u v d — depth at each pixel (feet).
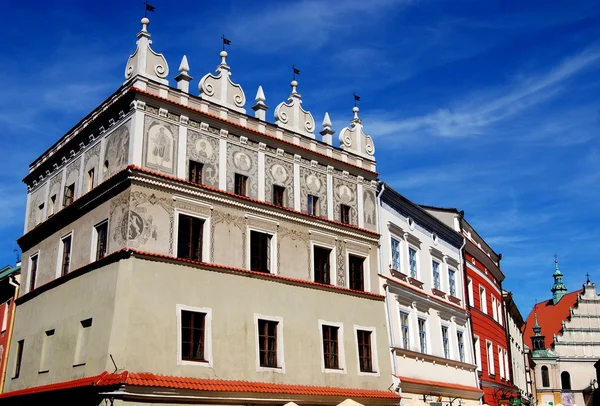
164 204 90.38
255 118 104.99
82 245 96.53
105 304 85.92
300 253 106.22
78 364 88.02
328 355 105.91
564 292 458.50
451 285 150.61
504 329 190.90
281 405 94.43
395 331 120.06
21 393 99.40
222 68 102.99
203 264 91.86
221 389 86.63
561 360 377.30
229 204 97.66
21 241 117.60
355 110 126.00
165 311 86.33
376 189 124.57
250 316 95.66
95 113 100.83
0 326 122.62
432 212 157.28
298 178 109.70
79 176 103.04
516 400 175.83
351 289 112.37
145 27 94.48
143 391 79.30
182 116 95.09
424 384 123.95
